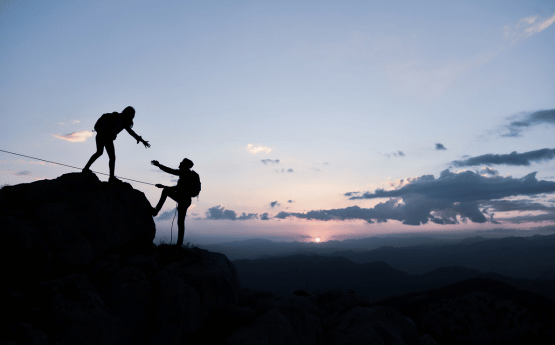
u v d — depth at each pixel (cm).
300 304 1044
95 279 757
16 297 614
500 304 10250
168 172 965
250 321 902
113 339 667
